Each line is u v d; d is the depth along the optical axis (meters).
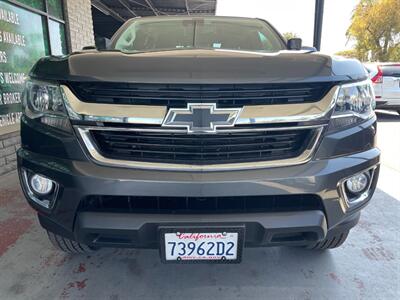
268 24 2.94
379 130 6.46
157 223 1.47
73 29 5.90
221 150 1.47
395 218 2.72
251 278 1.95
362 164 1.60
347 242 2.36
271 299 1.78
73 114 1.47
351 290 1.86
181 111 1.42
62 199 1.52
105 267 2.05
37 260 2.13
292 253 2.20
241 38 2.70
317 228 1.53
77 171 1.47
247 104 1.45
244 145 1.48
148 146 1.47
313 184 1.50
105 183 1.45
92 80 1.43
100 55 1.62
